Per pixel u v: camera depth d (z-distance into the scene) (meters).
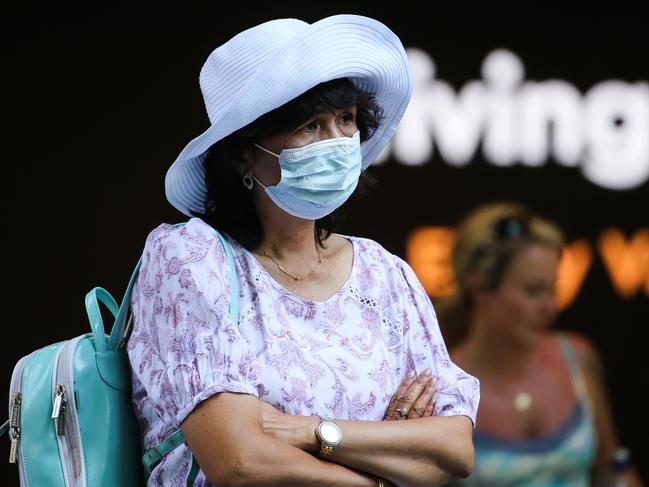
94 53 18.22
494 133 18.77
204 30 18.41
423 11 18.72
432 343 7.73
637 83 19.03
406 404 7.45
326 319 7.43
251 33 7.36
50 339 18.12
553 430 12.58
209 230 7.34
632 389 19.31
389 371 7.49
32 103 18.08
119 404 7.30
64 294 18.14
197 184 7.77
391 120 7.90
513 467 12.38
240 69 7.30
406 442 7.17
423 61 18.67
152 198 18.33
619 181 19.00
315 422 6.98
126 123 18.28
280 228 7.47
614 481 13.62
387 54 7.40
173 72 18.38
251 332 7.18
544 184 18.89
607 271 19.11
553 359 12.88
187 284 7.09
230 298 7.17
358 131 7.39
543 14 18.86
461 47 18.73
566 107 18.91
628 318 19.25
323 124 7.20
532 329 12.74
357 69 7.21
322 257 7.63
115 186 18.27
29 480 7.17
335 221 7.78
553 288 12.92
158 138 18.36
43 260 18.12
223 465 6.72
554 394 12.67
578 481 12.66
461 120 18.72
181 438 7.02
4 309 18.02
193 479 6.99
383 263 7.79
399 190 18.66
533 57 18.88
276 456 6.77
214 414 6.78
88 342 7.33
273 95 6.96
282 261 7.47
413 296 7.81
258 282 7.30
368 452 7.05
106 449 7.20
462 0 18.72
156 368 7.08
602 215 19.03
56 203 18.14
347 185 7.27
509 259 12.74
